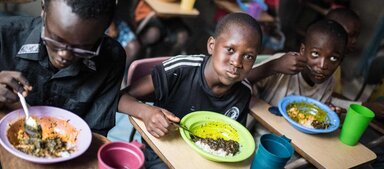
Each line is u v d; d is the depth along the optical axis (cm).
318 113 158
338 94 217
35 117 107
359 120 138
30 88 105
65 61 102
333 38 163
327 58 166
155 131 118
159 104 149
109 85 130
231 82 136
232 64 131
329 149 138
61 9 94
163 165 142
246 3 339
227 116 144
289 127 146
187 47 340
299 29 402
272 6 361
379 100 207
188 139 116
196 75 145
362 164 135
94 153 104
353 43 225
